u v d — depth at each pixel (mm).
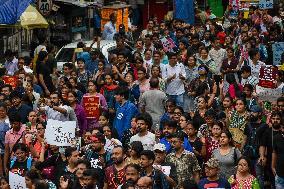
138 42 30969
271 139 19453
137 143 17547
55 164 18469
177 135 18125
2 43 35500
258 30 39219
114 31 37312
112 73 25625
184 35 36875
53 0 36188
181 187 16219
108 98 24500
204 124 20359
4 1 31078
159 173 16953
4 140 21125
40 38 35469
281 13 43469
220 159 18641
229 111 21703
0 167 21016
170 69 26531
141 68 24828
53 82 28172
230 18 44688
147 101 23188
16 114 20562
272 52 33406
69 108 22234
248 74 26047
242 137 20562
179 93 26375
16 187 17828
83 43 31219
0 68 28188
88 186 16281
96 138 18328
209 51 29578
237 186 17422
